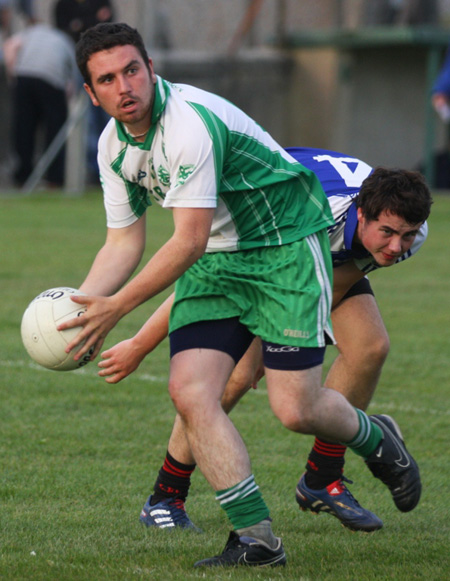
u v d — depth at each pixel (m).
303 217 13.61
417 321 30.08
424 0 69.00
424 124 72.50
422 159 71.88
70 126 55.88
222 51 69.38
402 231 13.70
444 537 14.67
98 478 16.94
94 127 60.03
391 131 72.44
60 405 21.33
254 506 12.70
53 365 13.43
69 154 56.53
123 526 14.65
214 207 12.88
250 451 18.91
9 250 39.50
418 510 16.09
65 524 14.59
